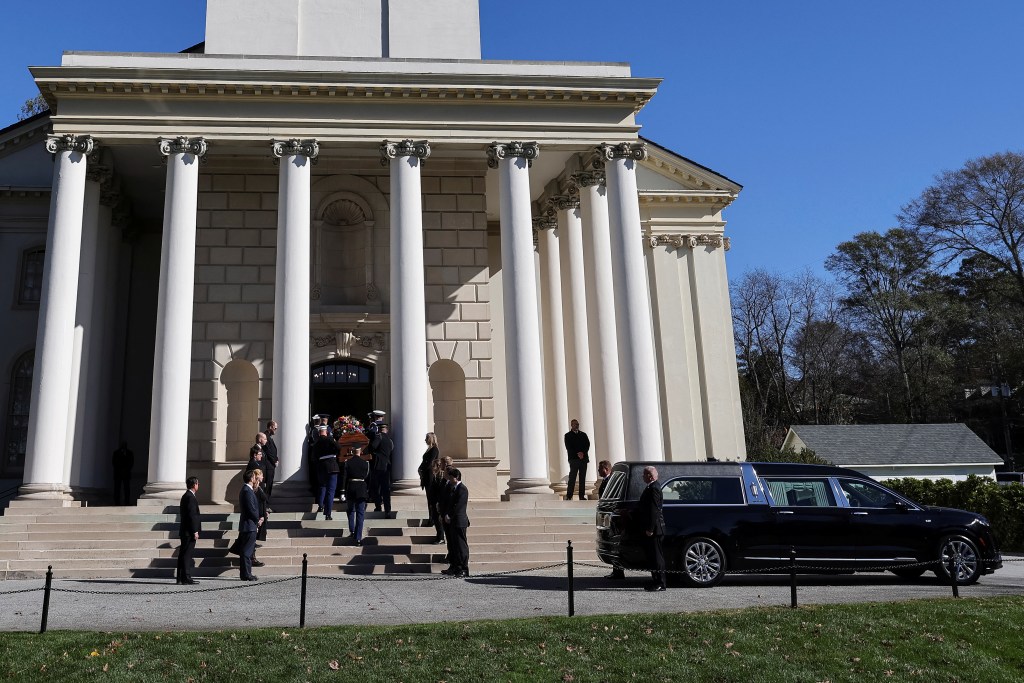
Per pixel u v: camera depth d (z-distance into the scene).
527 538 20.23
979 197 61.75
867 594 13.75
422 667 9.55
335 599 13.74
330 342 27.84
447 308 28.11
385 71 25.33
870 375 72.38
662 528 14.41
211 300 27.11
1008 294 64.31
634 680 9.30
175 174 24.20
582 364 29.08
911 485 29.09
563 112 26.23
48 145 24.08
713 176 35.84
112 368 29.44
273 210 28.02
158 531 19.59
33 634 10.66
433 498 19.20
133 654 9.84
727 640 10.43
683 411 33.78
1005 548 24.62
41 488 21.78
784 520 15.06
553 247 31.42
